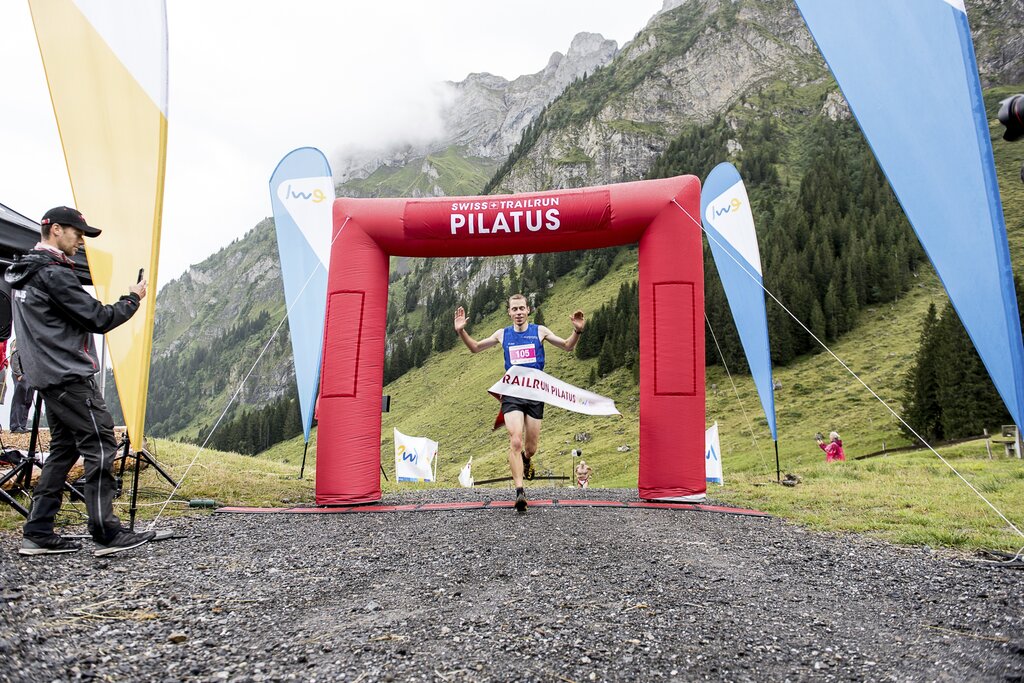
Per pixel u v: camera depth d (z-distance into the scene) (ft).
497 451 265.75
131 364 17.07
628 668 8.25
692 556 15.15
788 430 215.31
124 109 16.97
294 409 438.81
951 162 15.49
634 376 305.32
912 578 13.39
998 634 9.68
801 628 10.07
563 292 475.72
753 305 39.17
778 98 641.81
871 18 16.58
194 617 10.21
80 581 12.16
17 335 14.33
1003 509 22.25
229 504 24.06
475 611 10.63
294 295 37.27
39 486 14.46
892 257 316.60
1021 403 14.88
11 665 7.67
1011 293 15.02
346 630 9.68
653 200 25.45
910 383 199.62
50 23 17.31
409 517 20.81
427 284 652.89
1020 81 524.93
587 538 16.99
